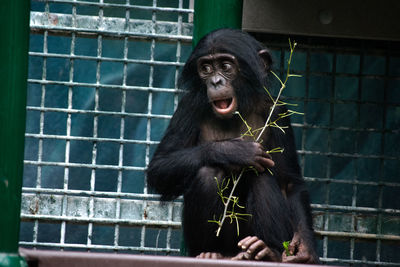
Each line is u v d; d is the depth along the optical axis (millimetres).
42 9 15648
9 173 4727
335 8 10461
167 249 10203
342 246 15453
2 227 4684
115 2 15469
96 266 4703
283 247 8461
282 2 10445
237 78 9031
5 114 4730
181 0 10469
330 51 10875
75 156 16734
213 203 8328
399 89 17062
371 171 16531
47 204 10133
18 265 4602
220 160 8391
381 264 10648
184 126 9344
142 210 10203
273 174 9172
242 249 7953
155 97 17203
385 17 10484
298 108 16484
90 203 10172
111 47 17062
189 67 9305
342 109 17031
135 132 17078
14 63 4758
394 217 10703
